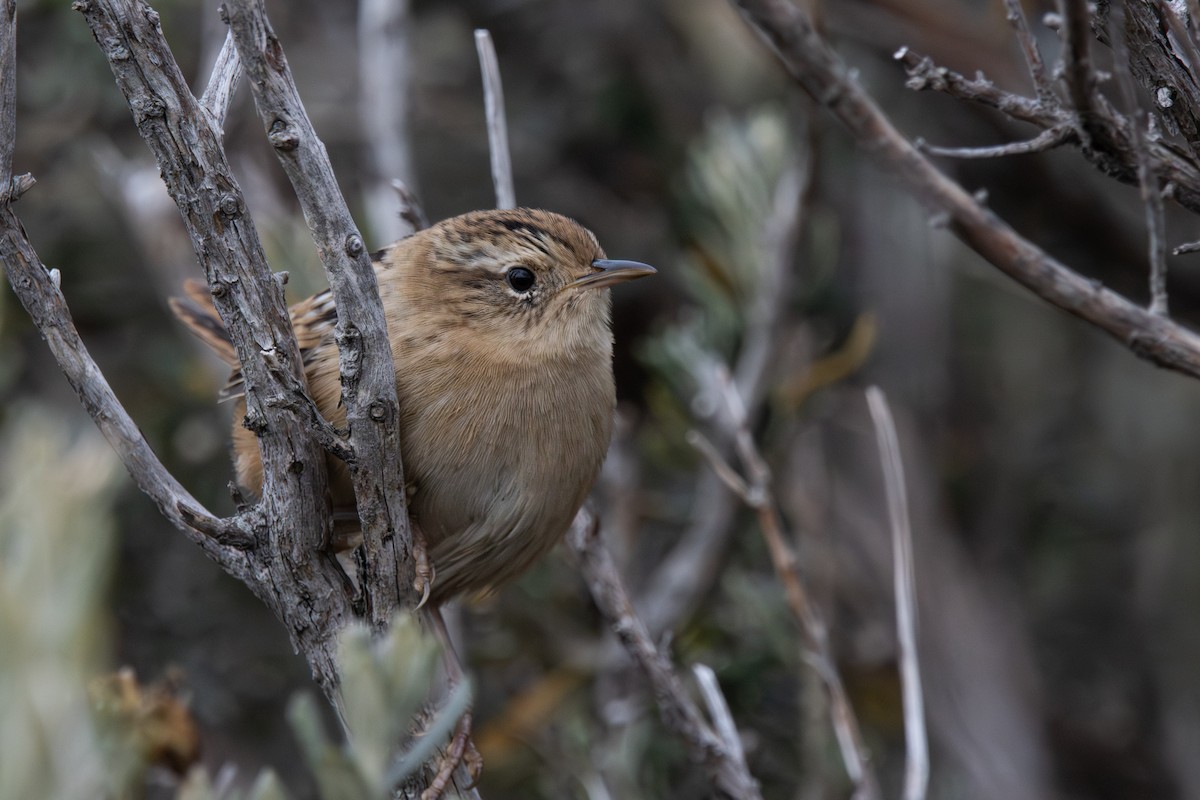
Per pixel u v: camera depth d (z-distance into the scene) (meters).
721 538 10.73
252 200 11.79
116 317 12.60
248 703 11.66
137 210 11.88
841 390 13.00
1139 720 13.77
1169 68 6.24
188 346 12.30
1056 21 6.44
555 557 11.20
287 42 14.16
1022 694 12.30
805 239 11.09
